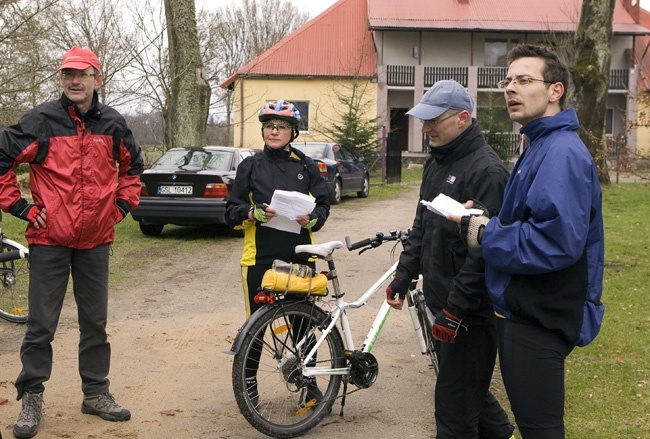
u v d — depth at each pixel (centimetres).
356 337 638
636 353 570
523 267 275
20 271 736
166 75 1845
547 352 285
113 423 446
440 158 364
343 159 1870
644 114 1068
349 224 1422
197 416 461
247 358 415
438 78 3709
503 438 390
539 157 284
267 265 455
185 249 1117
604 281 852
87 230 434
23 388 436
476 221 294
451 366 357
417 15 3694
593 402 469
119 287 843
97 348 456
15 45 1192
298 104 3572
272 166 461
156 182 1166
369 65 3650
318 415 440
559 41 2956
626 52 3772
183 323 686
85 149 431
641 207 1684
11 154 417
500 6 3797
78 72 422
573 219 270
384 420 458
